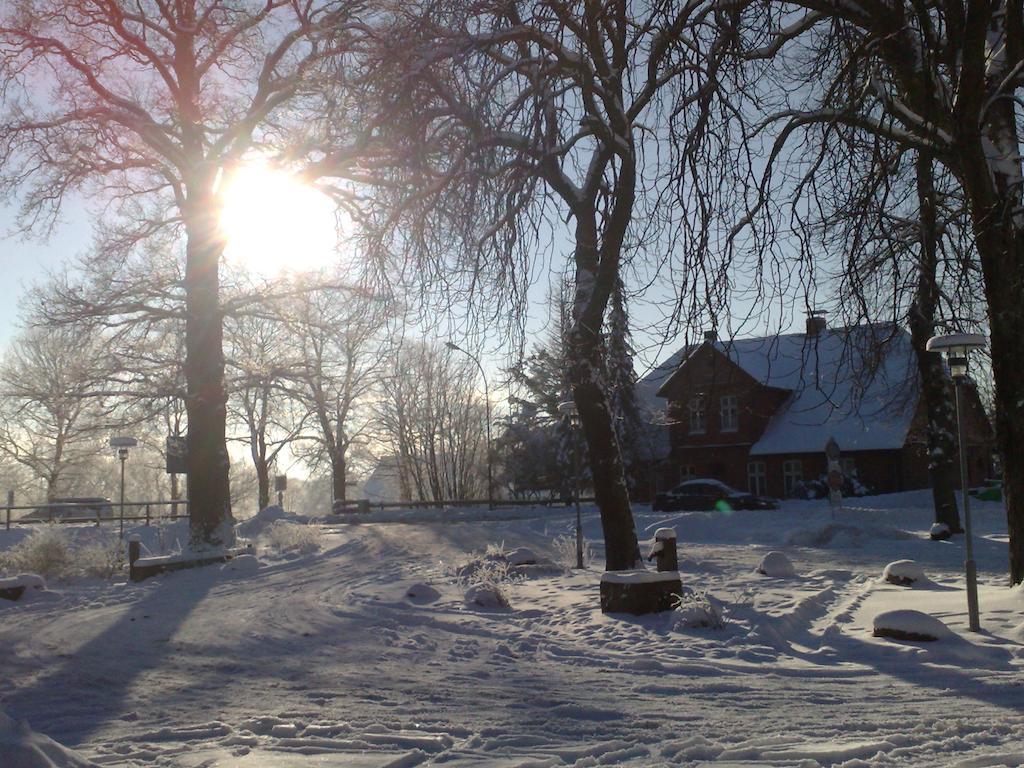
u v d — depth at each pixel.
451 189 12.63
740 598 14.57
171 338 28.70
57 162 24.64
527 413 57.62
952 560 24.05
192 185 25.86
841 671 9.82
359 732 7.44
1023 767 6.02
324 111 17.61
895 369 35.94
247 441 58.34
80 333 25.92
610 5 10.99
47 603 18.94
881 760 6.29
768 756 6.45
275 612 15.70
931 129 11.62
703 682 9.48
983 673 9.38
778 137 11.74
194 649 12.09
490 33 11.96
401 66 12.44
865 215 10.50
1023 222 12.77
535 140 11.97
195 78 26.27
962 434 11.83
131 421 26.89
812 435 51.31
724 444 54.25
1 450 54.47
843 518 35.38
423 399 68.06
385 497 89.81
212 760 6.54
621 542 17.50
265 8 24.95
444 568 22.14
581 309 15.49
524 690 9.23
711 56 10.24
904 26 10.55
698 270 9.87
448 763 6.46
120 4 25.98
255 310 26.83
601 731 7.43
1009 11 11.95
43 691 9.41
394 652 11.76
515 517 48.25
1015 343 12.98
